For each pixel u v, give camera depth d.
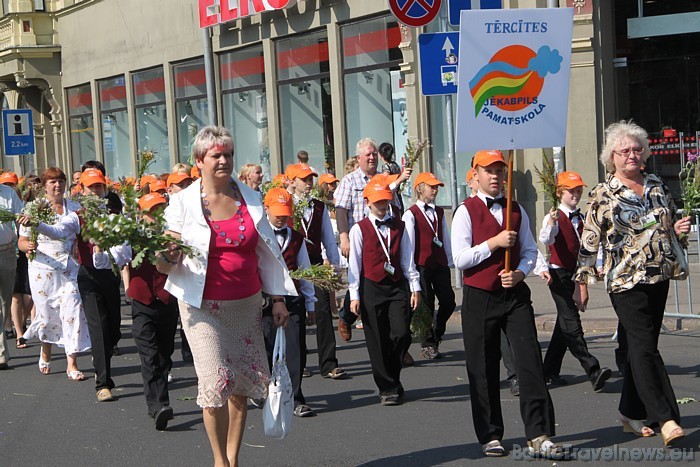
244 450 8.52
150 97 32.31
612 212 7.67
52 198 11.68
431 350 12.26
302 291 9.89
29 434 9.48
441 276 12.12
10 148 24.70
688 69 18.72
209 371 6.98
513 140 7.55
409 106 21.41
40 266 12.23
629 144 7.63
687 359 11.19
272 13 25.59
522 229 7.69
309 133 25.27
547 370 10.34
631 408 8.15
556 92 7.60
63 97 37.88
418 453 8.13
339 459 8.11
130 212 7.11
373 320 9.89
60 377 12.30
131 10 32.38
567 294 10.02
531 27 7.47
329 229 11.62
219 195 7.09
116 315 10.87
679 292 14.74
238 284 7.04
